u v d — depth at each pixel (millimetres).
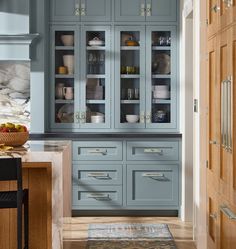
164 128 7223
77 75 7199
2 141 4977
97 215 7109
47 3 7152
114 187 7000
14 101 7328
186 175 6793
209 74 4445
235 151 3527
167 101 7211
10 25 6871
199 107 5109
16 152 4633
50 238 4746
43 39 6965
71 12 7180
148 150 6961
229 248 3744
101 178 6988
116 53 7199
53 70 7176
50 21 7180
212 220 4445
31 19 6949
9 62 7211
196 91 5473
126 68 7207
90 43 7199
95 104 7238
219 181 4062
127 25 7199
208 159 4566
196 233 5574
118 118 7219
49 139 6879
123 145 6961
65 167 5098
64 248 5062
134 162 6980
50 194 4719
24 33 6828
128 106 7246
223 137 3861
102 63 7219
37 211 4902
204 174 4762
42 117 7008
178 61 7203
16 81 7328
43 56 6969
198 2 5305
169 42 7215
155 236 6066
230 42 3584
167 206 7012
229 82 3629
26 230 4688
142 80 7203
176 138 6949
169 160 6980
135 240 5895
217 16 4062
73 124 7199
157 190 7012
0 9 6867
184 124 6805
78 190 6988
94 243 5777
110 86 7203
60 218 4738
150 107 7223
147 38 7199
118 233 6199
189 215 6805
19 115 7328
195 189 5617
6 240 4961
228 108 3688
